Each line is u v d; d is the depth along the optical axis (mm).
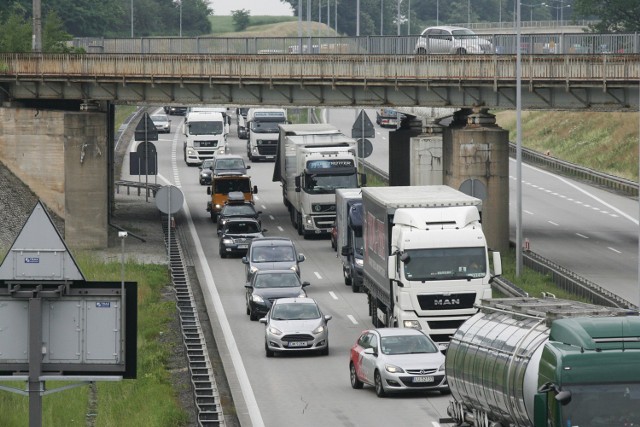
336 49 161000
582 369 49219
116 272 120750
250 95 150375
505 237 140250
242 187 166250
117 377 51719
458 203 91812
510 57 140375
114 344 51969
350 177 150250
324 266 133875
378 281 96438
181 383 81062
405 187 103688
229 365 89312
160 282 118062
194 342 90938
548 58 138875
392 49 159250
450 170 143500
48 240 51812
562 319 51594
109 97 149750
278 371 86938
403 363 77125
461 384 62344
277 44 160625
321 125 171875
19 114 147125
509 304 62875
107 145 153625
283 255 119562
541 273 122188
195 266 134375
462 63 142375
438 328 88562
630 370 49250
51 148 146875
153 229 157125
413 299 88375
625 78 136750
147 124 147375
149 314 102812
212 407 70312
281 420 72375
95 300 51906
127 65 148375
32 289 51719
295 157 157875
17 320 51781
